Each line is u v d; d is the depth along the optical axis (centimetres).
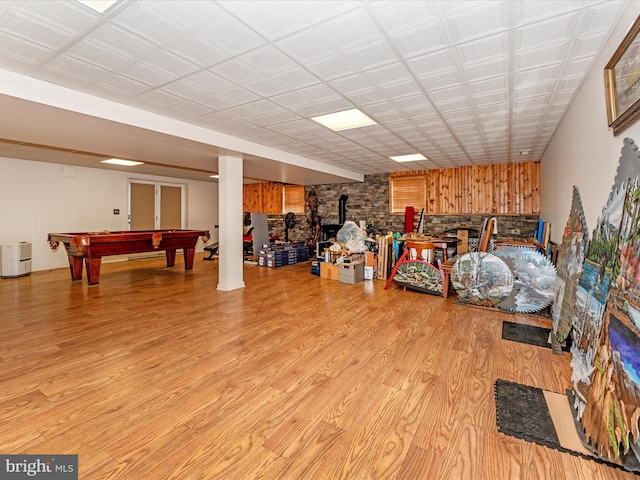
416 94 294
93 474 139
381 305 412
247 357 259
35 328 321
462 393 206
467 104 320
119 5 167
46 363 244
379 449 156
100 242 507
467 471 142
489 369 238
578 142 286
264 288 511
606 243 189
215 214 1028
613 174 194
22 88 247
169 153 475
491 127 401
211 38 200
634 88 158
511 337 301
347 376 229
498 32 194
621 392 141
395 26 188
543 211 559
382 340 295
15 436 162
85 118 300
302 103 315
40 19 179
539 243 466
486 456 151
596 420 157
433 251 498
